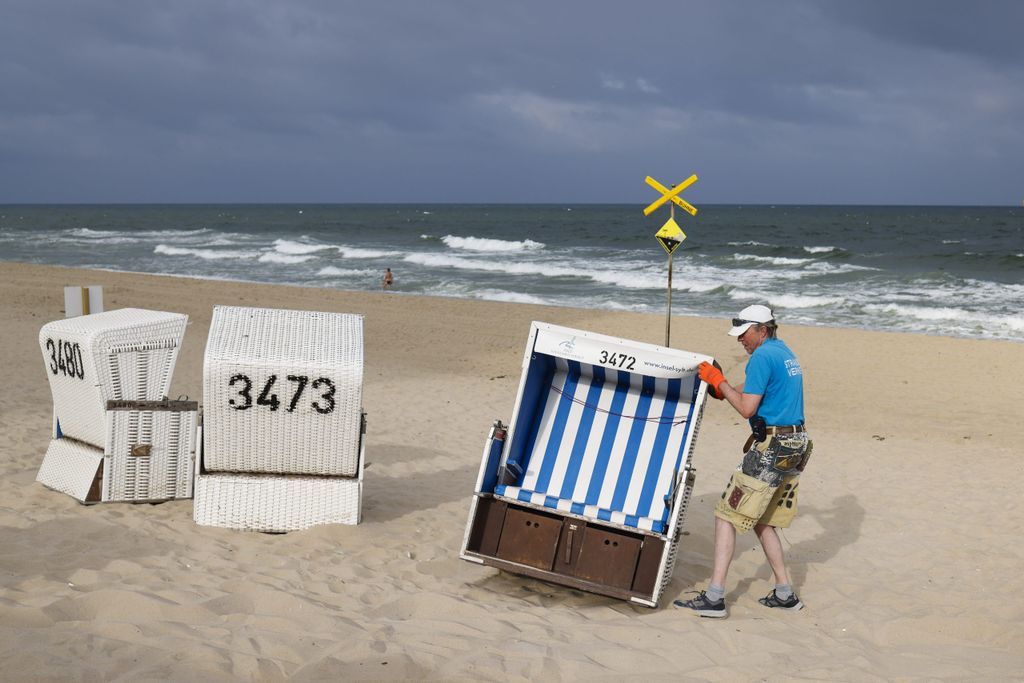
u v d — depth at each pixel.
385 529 6.14
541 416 5.79
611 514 5.09
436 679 3.53
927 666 4.10
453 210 179.88
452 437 10.30
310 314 6.07
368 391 13.39
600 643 4.17
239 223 95.06
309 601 4.46
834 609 5.10
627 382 5.68
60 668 3.31
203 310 22.41
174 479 6.28
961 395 14.62
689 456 5.01
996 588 5.55
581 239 63.88
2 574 4.52
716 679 3.77
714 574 4.84
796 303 26.22
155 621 3.96
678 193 11.06
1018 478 9.05
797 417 4.74
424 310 23.56
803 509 7.64
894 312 24.27
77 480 6.22
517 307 24.27
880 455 10.42
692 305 25.97
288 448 5.80
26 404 10.15
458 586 5.13
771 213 154.25
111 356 6.16
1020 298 27.28
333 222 100.19
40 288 25.06
